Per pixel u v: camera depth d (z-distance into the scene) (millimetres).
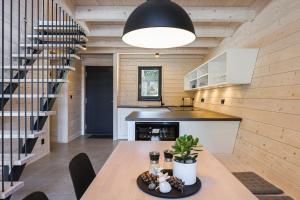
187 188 1294
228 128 3311
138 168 1648
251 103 2973
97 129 7133
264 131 2615
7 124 3342
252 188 2041
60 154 4695
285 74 2273
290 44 2219
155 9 1562
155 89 6715
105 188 1310
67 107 5852
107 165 1712
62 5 2871
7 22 3479
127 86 6707
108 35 4238
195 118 3271
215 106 4508
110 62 6910
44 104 2904
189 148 1376
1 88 2912
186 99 6621
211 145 3326
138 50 5840
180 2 3100
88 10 3248
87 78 7055
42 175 3492
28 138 2424
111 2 3129
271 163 2432
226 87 3914
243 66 2994
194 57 6586
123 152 2070
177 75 6695
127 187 1325
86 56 6891
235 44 3871
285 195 1962
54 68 3348
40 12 4391
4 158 2234
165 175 1313
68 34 3855
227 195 1229
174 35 1958
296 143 2059
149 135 3377
